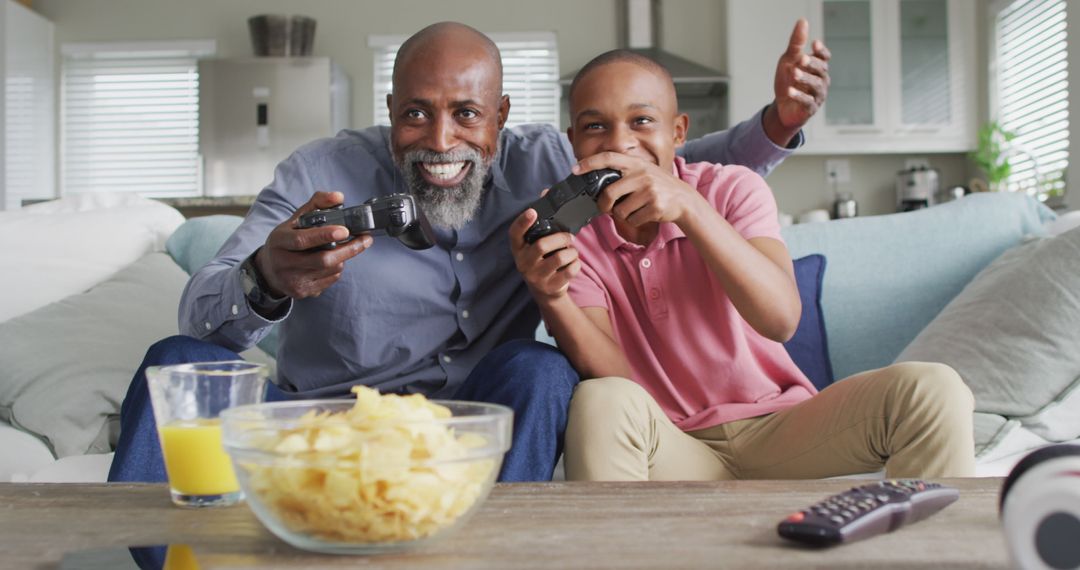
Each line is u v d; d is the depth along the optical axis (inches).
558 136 66.7
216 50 212.5
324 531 24.4
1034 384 59.2
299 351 62.3
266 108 200.5
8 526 28.7
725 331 57.1
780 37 190.5
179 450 31.3
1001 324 62.5
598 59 59.4
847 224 79.0
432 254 60.4
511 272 62.1
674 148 64.5
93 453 64.2
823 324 72.1
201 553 25.3
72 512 30.9
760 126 70.9
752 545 25.2
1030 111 173.8
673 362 57.7
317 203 48.1
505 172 64.4
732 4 191.0
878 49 191.2
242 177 201.2
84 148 218.1
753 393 56.7
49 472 57.7
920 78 191.8
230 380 32.0
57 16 214.8
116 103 217.9
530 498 31.7
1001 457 58.0
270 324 53.1
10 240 80.7
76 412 63.6
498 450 26.0
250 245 59.2
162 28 213.5
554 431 46.9
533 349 49.1
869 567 23.1
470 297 60.9
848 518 25.3
